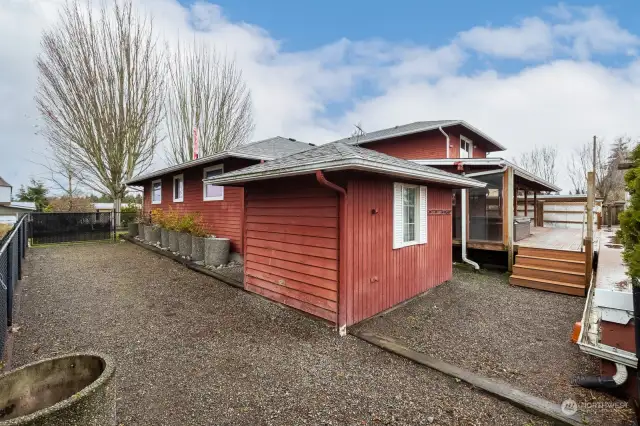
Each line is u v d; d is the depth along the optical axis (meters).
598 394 2.79
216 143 18.53
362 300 4.54
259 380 3.04
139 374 3.10
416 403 2.71
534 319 4.79
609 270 4.80
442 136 13.09
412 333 4.21
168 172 11.20
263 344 3.84
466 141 15.02
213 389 2.88
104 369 1.86
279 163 4.94
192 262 8.40
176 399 2.71
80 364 2.03
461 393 2.86
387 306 5.06
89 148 14.91
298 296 4.93
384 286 4.99
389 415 2.55
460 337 4.10
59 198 21.97
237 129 19.48
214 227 9.55
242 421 2.45
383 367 3.33
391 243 5.15
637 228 2.65
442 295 6.01
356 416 2.54
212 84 18.42
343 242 4.26
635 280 2.38
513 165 7.67
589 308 3.90
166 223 10.48
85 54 14.35
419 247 5.95
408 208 5.71
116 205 15.77
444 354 3.60
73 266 8.02
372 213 4.73
